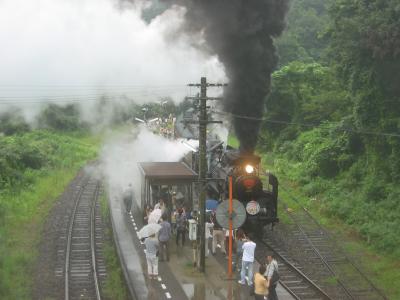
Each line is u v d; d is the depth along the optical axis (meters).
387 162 24.72
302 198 28.42
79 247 20.61
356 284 16.53
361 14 24.12
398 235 20.08
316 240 21.36
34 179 32.81
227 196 20.47
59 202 28.97
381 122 24.50
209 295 15.17
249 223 20.31
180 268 17.53
